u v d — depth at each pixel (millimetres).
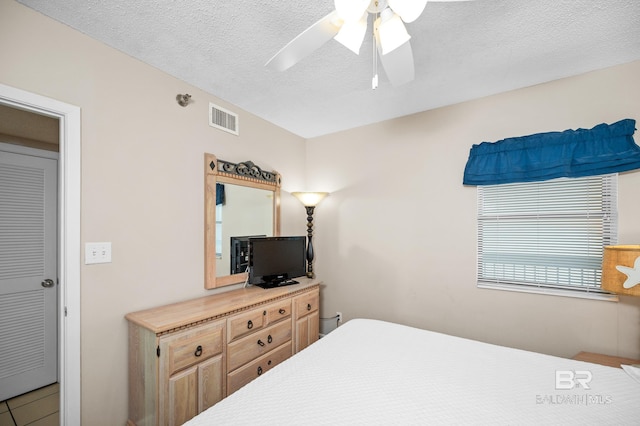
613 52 1768
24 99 1362
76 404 1482
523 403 1067
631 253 1554
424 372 1283
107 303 1627
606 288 1656
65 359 1461
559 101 2096
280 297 2275
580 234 2045
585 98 2010
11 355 2170
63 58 1499
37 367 2281
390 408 1027
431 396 1104
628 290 1555
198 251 2148
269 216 2855
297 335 2455
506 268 2303
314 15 1452
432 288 2578
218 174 2297
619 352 1879
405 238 2732
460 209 2471
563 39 1638
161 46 1702
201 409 1656
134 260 1762
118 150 1708
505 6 1384
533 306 2162
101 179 1627
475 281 2385
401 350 1510
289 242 2688
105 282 1623
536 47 1717
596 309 1955
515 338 2219
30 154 2275
